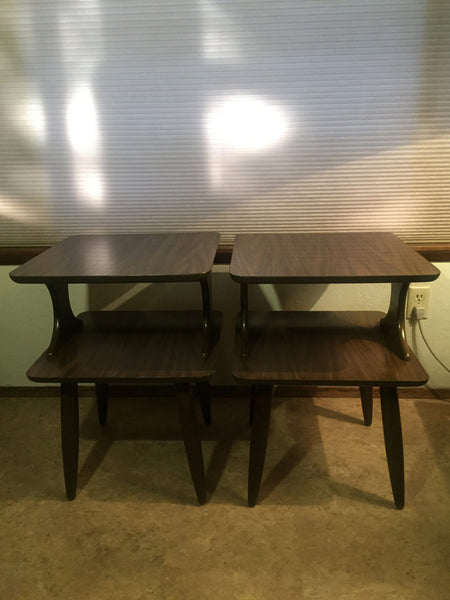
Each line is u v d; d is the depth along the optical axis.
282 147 1.37
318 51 1.24
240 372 1.09
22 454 1.46
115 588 1.02
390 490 1.27
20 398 1.76
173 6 1.20
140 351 1.21
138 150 1.39
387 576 1.02
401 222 1.47
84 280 1.05
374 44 1.22
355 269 1.05
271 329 1.30
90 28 1.24
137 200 1.47
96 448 1.48
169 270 1.06
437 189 1.40
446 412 1.59
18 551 1.11
